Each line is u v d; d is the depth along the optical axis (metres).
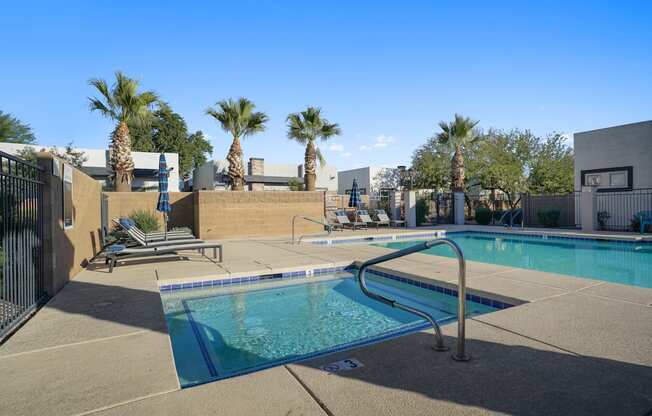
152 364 2.82
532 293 4.91
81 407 2.21
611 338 3.23
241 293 6.31
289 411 2.12
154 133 35.25
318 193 16.03
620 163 15.38
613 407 2.14
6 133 24.94
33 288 4.39
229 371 3.52
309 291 6.50
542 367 2.67
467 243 13.62
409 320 5.00
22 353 3.04
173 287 6.26
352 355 2.93
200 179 33.75
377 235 14.28
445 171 27.89
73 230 6.44
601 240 12.66
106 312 4.21
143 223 12.23
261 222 14.77
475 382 2.45
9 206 3.85
